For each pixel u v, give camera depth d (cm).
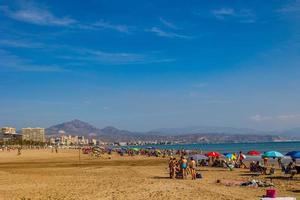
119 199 2373
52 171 4978
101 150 13238
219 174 4278
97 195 2569
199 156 5562
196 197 2406
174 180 3612
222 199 2305
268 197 2069
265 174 4169
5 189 2997
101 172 4741
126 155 10900
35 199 2442
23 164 6919
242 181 3338
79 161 7694
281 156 4119
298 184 3119
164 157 9412
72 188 2998
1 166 6366
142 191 2747
